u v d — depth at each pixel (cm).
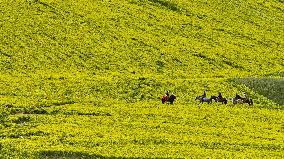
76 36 14825
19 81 11469
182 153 7850
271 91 12512
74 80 11906
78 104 10269
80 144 8012
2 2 15600
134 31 15875
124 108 10194
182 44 15762
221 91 12212
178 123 9575
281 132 9556
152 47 15138
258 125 9806
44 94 10769
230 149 8312
